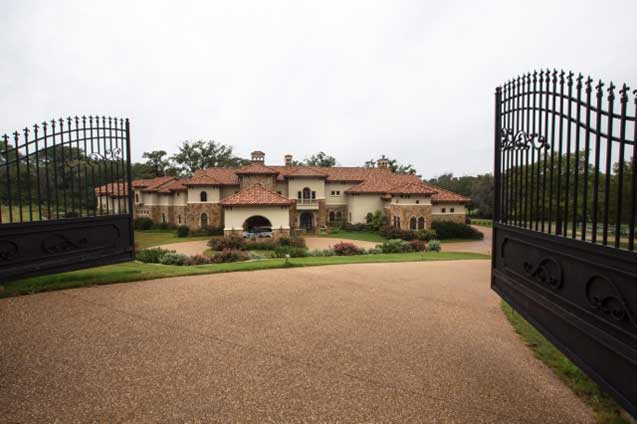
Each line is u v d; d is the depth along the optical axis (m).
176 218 38.50
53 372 4.05
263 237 26.69
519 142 4.47
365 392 3.78
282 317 6.24
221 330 5.51
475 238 31.92
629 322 2.54
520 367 4.48
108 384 3.82
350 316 6.43
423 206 31.69
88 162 7.57
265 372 4.18
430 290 8.81
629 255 2.51
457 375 4.23
